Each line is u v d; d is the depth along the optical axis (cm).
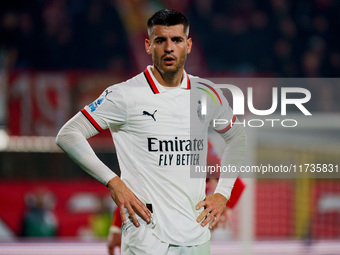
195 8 3688
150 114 1029
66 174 2222
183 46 1017
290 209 1923
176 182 1027
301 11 3828
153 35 1016
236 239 1770
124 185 1017
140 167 1029
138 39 3547
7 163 2212
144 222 1024
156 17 1014
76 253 1769
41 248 1830
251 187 1750
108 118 1027
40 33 3469
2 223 2125
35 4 3497
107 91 1043
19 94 2361
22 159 2220
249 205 1744
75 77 2422
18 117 2355
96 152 2255
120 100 1022
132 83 1045
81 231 2128
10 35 3450
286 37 3741
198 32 3662
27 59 3438
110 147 2269
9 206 2134
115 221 1353
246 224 1745
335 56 3781
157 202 1023
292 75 3681
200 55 3638
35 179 2183
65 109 2400
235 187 1291
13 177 2203
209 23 3688
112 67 3478
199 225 1058
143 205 1010
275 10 3778
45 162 2230
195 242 1043
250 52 3678
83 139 1027
